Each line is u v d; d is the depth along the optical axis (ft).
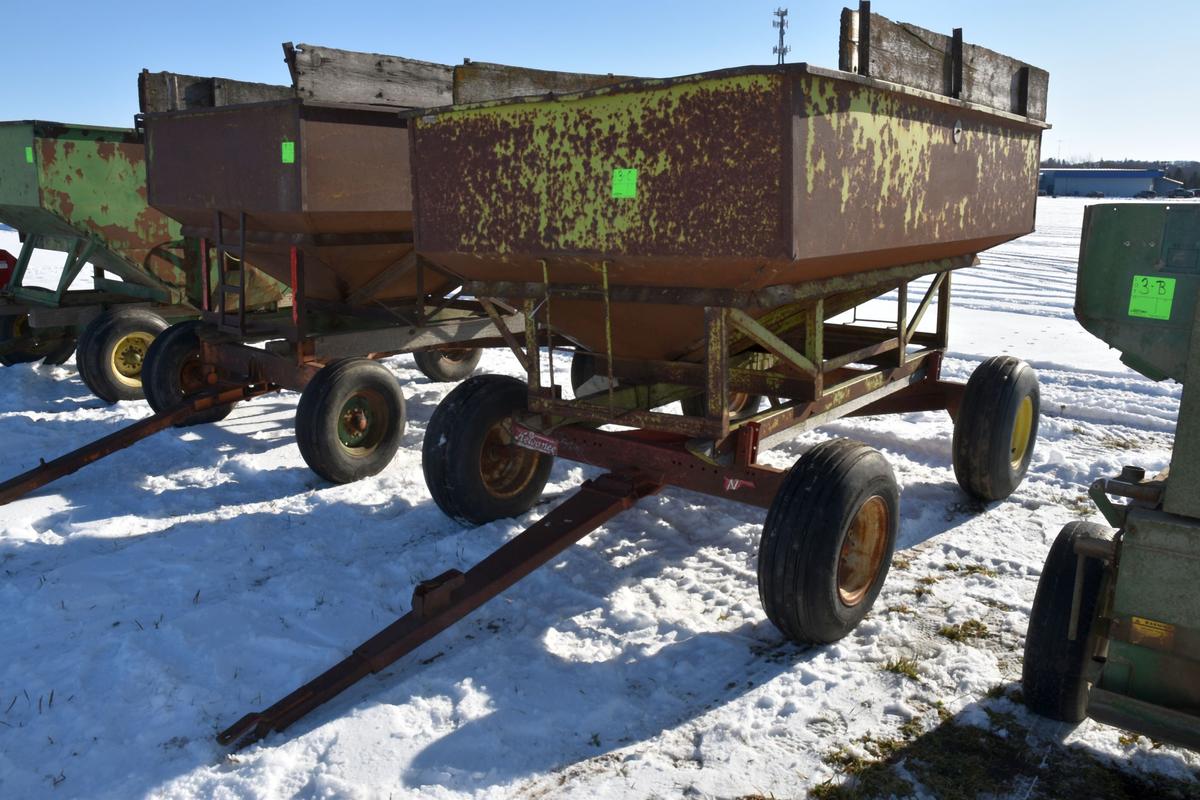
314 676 11.07
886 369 15.87
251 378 20.71
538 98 11.36
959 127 13.57
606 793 8.80
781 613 11.30
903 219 12.39
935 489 17.92
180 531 15.89
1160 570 7.74
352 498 17.89
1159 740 8.00
